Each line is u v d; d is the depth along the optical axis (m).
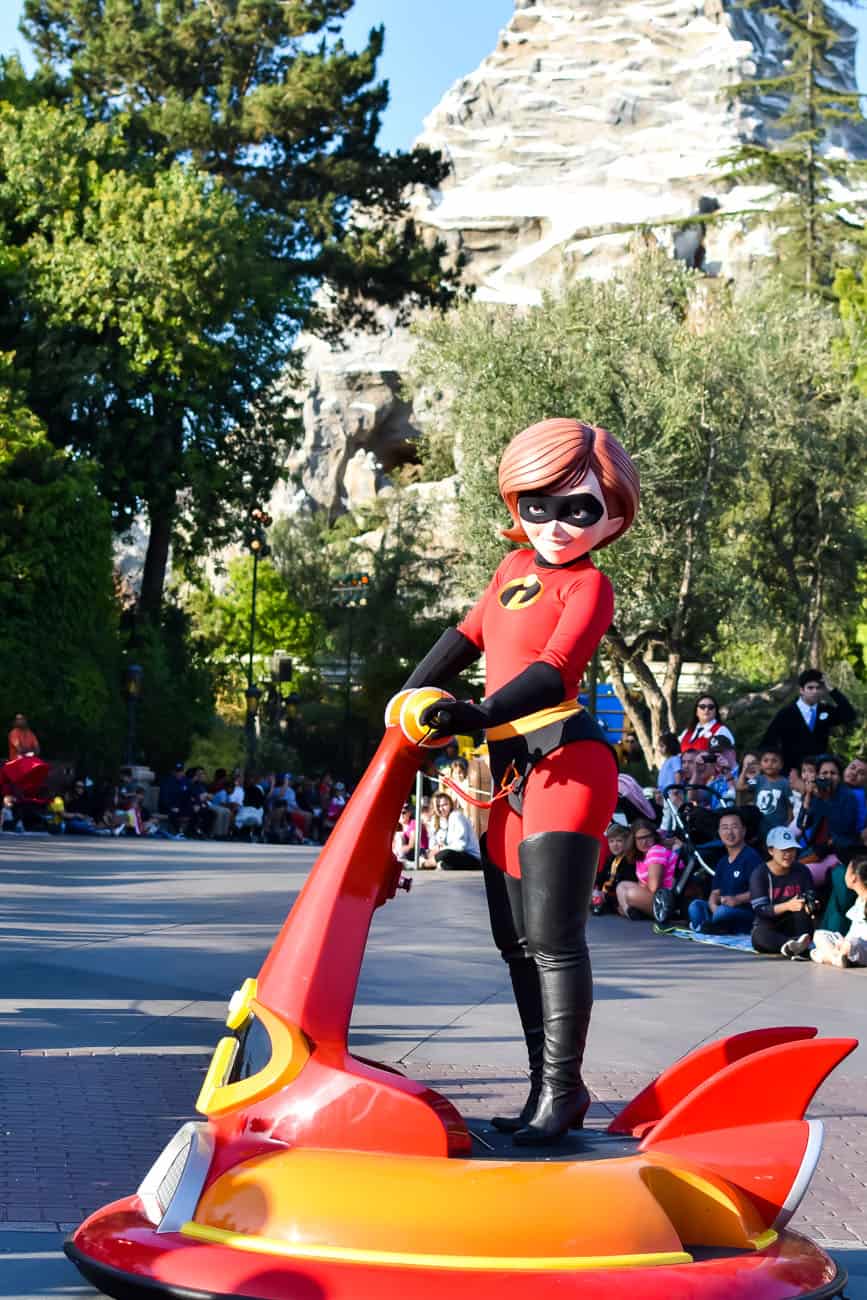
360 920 4.53
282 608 69.62
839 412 38.81
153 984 10.51
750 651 46.62
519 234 119.38
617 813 16.12
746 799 15.49
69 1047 8.59
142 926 13.23
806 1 56.59
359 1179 3.94
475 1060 8.70
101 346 37.88
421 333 37.97
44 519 34.47
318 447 107.00
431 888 17.30
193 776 33.47
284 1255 3.81
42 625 35.03
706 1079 4.64
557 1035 4.62
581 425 5.05
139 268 37.62
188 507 43.72
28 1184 6.16
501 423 36.19
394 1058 8.68
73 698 34.94
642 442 35.91
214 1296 3.72
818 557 41.03
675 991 11.14
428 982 11.04
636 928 14.66
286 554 71.19
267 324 41.84
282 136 46.06
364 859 4.58
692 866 14.55
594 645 4.83
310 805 38.00
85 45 47.66
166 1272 3.84
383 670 52.81
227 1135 4.32
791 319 39.47
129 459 39.88
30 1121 7.07
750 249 98.94
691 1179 4.10
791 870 13.32
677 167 127.19
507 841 4.91
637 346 36.47
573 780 4.73
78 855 21.48
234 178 46.50
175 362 38.16
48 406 38.88
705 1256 3.98
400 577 54.75
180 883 17.33
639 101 133.38
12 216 39.69
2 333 38.66
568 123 132.75
